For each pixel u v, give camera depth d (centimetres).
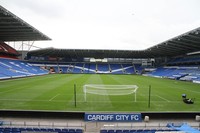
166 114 1733
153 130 1282
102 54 8556
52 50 7519
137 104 2175
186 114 1747
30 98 2402
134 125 1511
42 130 1277
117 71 8962
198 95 2820
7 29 4847
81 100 2336
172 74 6388
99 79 5306
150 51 7244
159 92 3041
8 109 1794
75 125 1498
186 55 7331
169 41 4894
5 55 6519
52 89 3167
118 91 3006
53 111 1709
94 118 1634
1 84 3794
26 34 5453
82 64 9519
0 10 3397
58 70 8750
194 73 5500
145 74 8319
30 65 7538
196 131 1234
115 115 1639
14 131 1265
